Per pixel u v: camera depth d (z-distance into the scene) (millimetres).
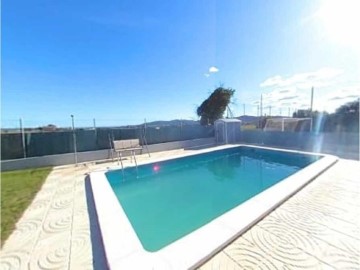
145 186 7395
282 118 16594
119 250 2775
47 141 10336
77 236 3322
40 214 4188
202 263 2531
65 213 4223
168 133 14953
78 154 10617
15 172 8492
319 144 12852
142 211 5344
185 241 2881
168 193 6668
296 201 4336
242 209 3805
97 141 11797
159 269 2400
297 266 2426
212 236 2969
